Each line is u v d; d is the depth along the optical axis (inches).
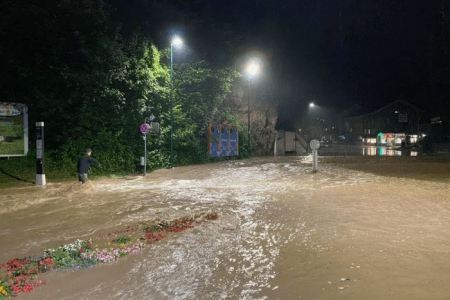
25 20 904.9
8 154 810.2
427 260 291.3
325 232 372.8
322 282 255.8
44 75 924.6
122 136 970.7
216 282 262.4
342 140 3875.5
